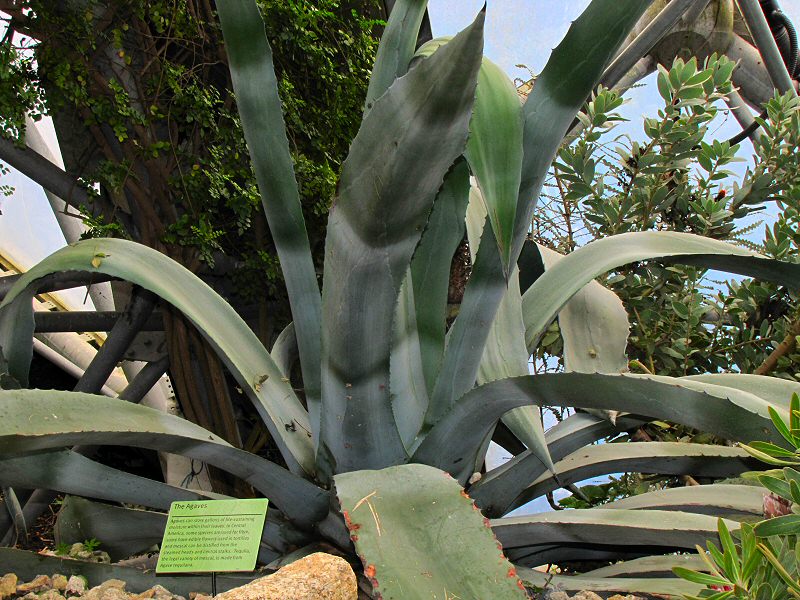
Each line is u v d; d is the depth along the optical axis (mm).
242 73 1317
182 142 2504
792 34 2891
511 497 1392
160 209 2408
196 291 1511
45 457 1270
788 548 877
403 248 1036
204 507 1234
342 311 1093
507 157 1046
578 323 1671
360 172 970
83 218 2246
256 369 1466
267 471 1252
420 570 847
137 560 1574
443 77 837
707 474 1481
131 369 3025
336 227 1046
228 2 1285
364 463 1259
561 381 1114
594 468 1491
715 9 2910
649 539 1196
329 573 934
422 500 954
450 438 1251
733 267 1478
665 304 2195
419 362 1412
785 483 828
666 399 1083
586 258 1547
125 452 3367
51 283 2342
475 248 1525
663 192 2088
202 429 1264
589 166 2084
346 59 2553
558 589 1203
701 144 2100
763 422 1040
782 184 2086
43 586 1215
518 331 1436
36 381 3938
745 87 3127
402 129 897
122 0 2143
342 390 1178
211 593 1207
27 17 2047
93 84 2207
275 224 1376
